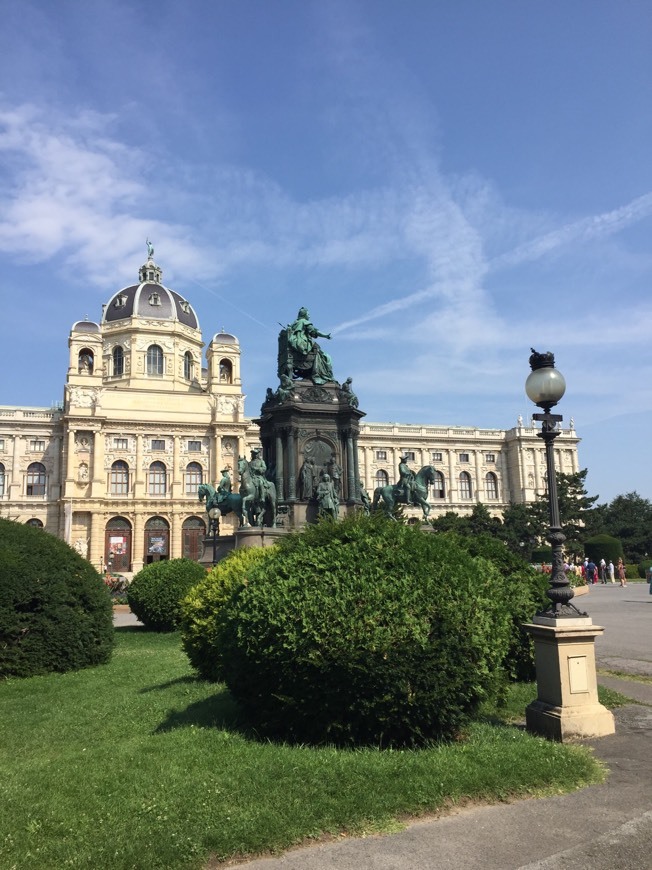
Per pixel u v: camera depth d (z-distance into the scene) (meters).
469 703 9.28
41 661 16.83
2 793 7.62
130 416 90.25
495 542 13.94
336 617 8.75
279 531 29.77
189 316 103.81
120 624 31.78
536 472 109.81
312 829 6.52
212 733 9.70
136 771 8.09
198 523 90.81
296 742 9.14
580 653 9.63
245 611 9.50
